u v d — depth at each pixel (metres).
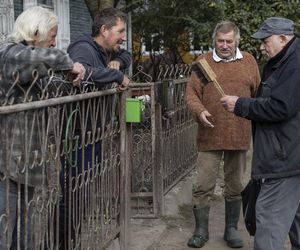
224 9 9.97
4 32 7.41
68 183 3.04
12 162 2.51
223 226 5.12
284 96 3.20
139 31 12.28
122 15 3.83
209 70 4.27
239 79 4.30
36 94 2.73
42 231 2.72
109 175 3.73
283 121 3.28
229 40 4.23
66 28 9.62
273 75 3.35
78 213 3.21
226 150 4.37
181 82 6.04
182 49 12.14
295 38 3.35
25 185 2.53
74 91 3.02
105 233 3.70
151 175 5.24
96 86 3.38
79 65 2.95
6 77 2.64
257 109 3.31
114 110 3.74
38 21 2.93
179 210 5.50
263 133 3.39
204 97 4.36
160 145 5.20
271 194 3.40
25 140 2.48
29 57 2.63
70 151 3.01
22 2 8.31
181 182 6.16
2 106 2.26
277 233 3.38
